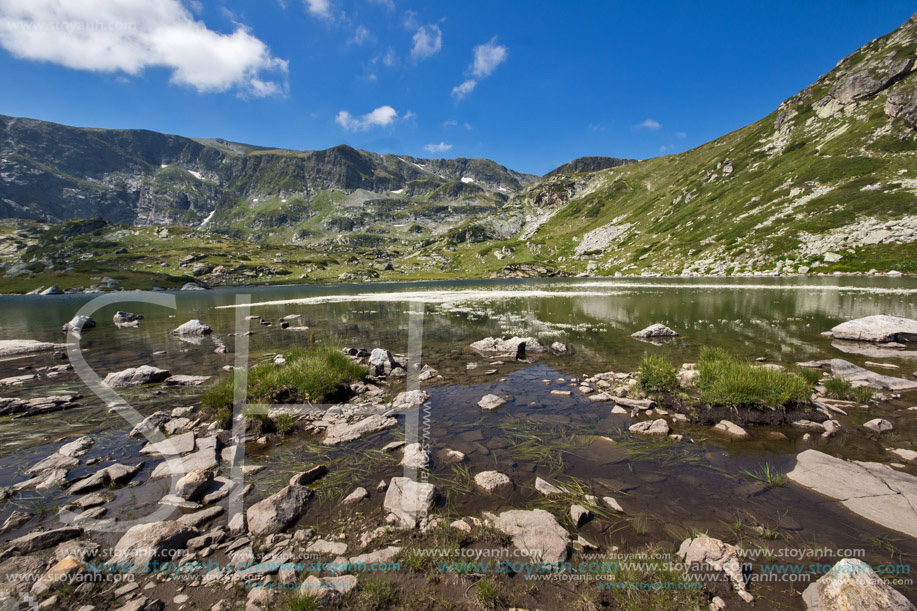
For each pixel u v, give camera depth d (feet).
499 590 13.94
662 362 37.40
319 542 16.74
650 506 18.89
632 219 631.97
